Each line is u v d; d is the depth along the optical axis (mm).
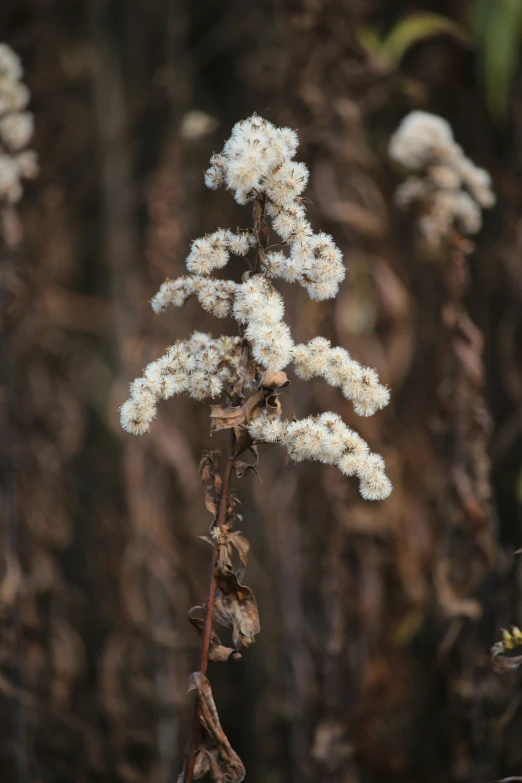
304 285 985
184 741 1589
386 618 1479
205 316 1765
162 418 1502
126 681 1684
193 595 1671
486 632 1252
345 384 984
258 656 1724
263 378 967
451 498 1205
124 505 1642
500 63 1411
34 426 1642
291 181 973
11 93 1171
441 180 1185
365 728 1411
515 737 1420
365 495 977
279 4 1377
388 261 1428
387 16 1677
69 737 1591
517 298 1489
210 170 984
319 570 1585
